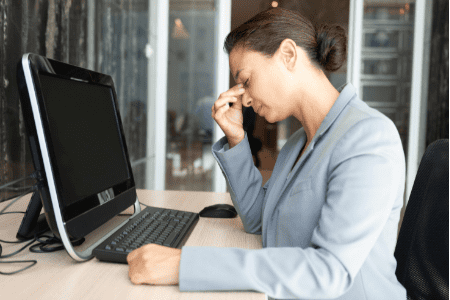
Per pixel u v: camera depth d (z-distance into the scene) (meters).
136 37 2.86
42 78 0.69
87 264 0.70
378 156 0.62
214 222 1.04
